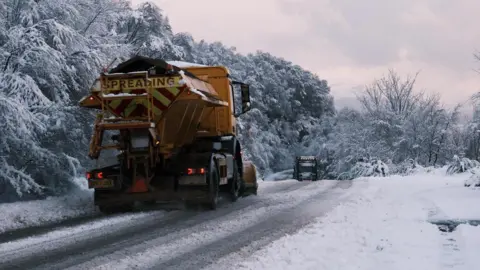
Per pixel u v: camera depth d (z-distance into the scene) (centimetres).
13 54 1513
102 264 703
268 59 7806
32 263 714
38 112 1509
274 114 7044
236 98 1716
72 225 1060
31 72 1562
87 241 874
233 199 1506
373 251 732
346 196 1584
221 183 1375
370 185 2075
